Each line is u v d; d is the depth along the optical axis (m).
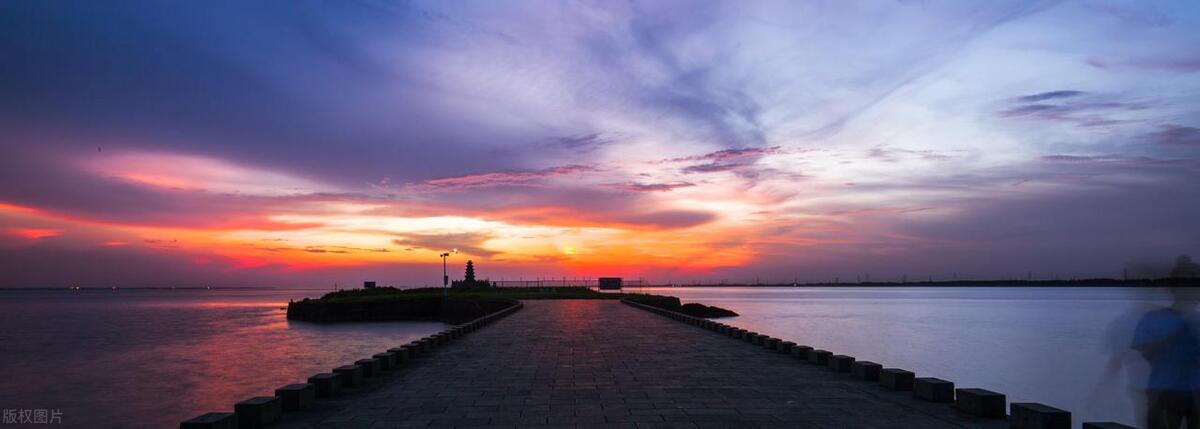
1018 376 36.12
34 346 49.38
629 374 15.28
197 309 120.81
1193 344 7.66
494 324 33.78
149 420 22.67
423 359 18.28
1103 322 82.88
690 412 10.91
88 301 186.75
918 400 11.87
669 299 83.25
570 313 45.88
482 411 11.00
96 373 34.44
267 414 9.91
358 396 12.39
